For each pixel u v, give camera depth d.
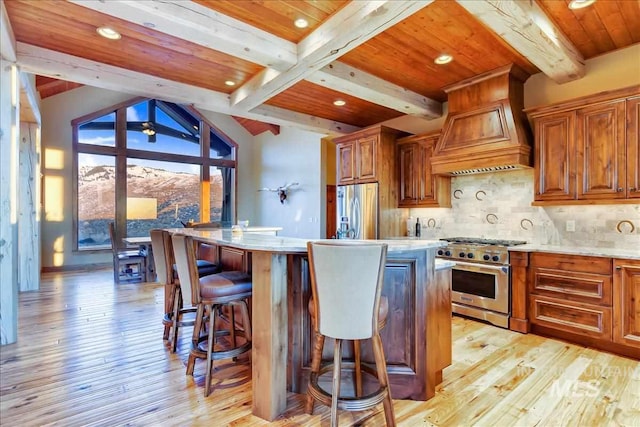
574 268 3.04
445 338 2.39
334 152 7.78
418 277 2.16
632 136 2.85
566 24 2.77
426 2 2.21
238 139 9.43
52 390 2.25
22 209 5.17
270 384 1.95
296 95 4.50
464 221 4.43
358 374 2.09
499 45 3.15
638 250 3.03
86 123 7.30
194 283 2.28
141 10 2.27
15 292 3.11
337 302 1.67
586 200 3.10
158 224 8.22
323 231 7.33
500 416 1.98
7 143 3.01
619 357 2.78
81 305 4.39
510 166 3.57
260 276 2.02
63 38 3.03
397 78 3.89
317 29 2.81
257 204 9.43
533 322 3.30
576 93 3.46
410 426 1.88
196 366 2.63
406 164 4.82
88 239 7.33
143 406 2.07
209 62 3.53
